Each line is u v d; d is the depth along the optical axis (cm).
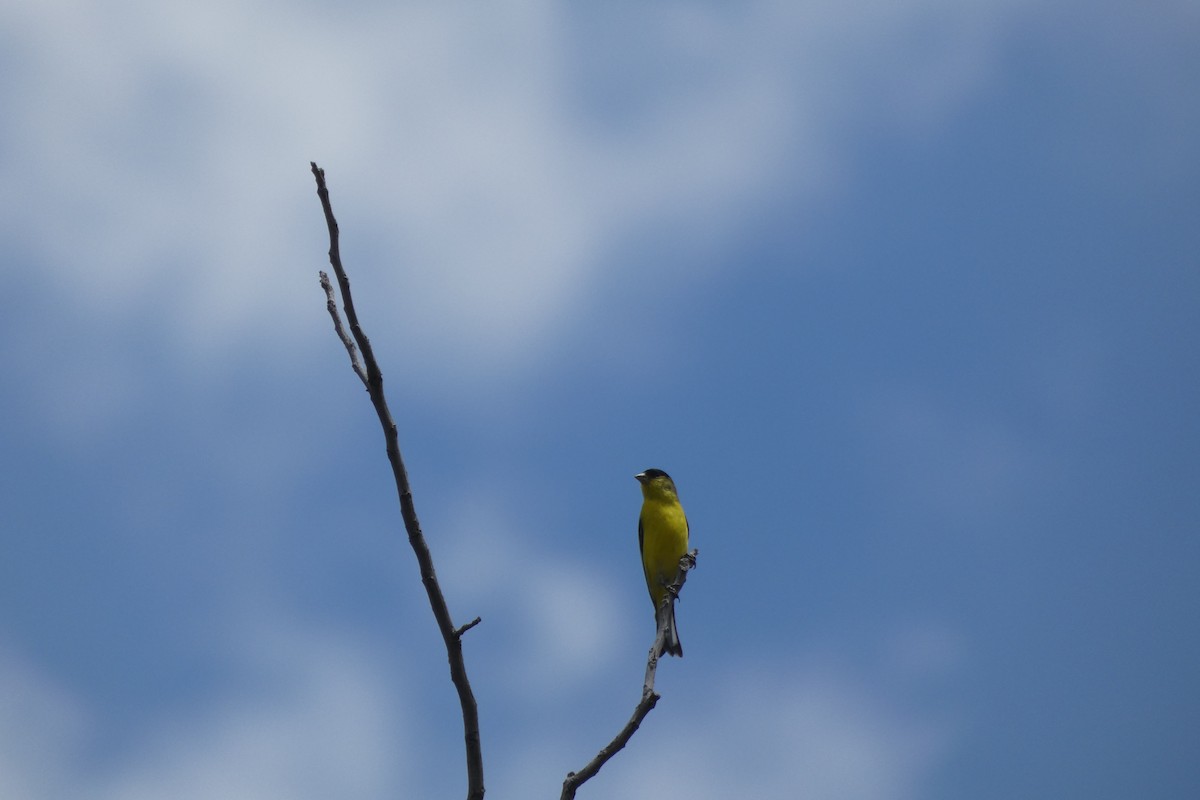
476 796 883
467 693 897
